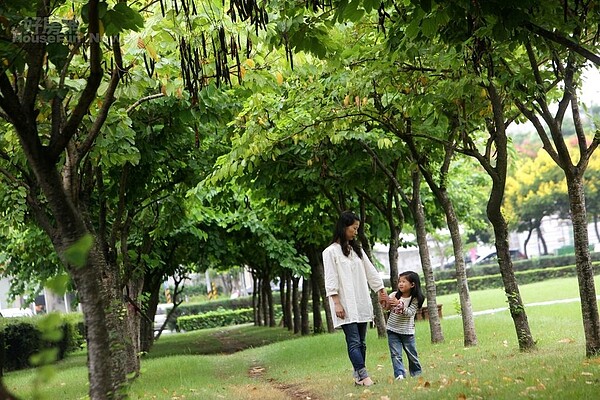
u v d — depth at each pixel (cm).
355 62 1198
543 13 816
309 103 1359
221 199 1930
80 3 820
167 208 1499
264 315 4047
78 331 2955
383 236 2083
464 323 1423
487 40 931
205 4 930
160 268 2375
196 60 843
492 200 1116
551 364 935
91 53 561
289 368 1412
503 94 1129
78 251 264
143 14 944
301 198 1741
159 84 1103
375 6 723
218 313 5428
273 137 1417
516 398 695
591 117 970
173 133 1313
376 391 889
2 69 549
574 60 971
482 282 5791
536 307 2627
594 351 966
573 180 980
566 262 6562
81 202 998
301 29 820
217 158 1519
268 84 1085
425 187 2142
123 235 1412
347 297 967
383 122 1316
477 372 953
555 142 977
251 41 917
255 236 2398
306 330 2909
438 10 723
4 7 590
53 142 568
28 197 769
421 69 1103
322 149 1530
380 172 1603
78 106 567
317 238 2228
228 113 1312
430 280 1565
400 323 1002
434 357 1259
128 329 1362
